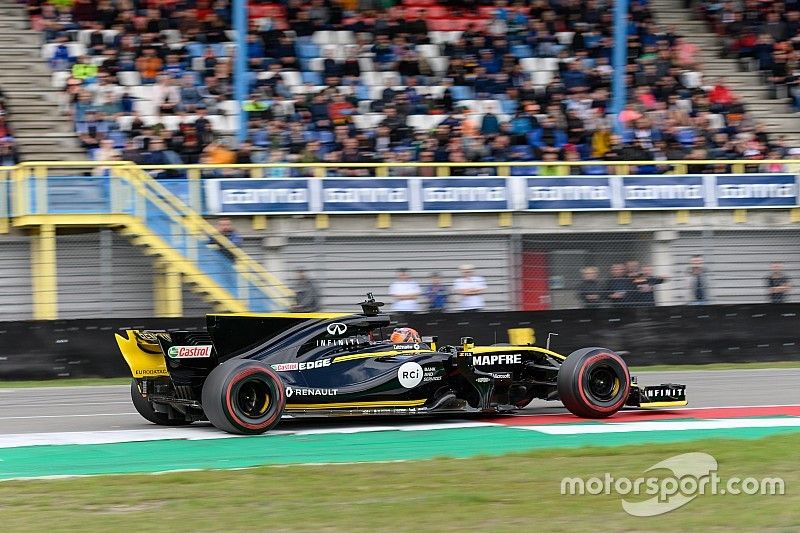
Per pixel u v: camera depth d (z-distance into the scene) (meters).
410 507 7.70
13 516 7.53
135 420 13.13
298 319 12.01
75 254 19.53
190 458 10.15
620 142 24.48
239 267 20.45
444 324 20.36
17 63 23.23
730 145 25.36
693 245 22.58
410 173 22.48
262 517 7.41
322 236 20.94
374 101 23.72
